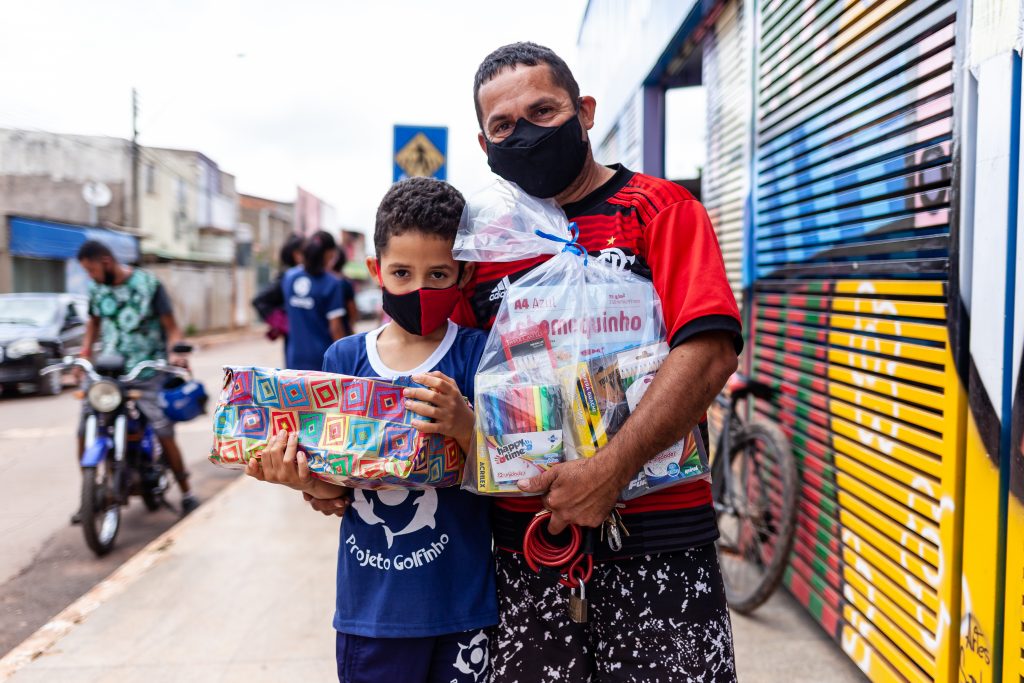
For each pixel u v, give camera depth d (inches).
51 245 666.2
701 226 54.1
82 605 125.8
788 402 115.9
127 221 853.8
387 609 57.4
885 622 85.3
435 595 57.7
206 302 1033.5
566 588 56.2
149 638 113.8
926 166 77.2
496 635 60.2
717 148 155.6
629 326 53.9
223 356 687.7
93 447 157.8
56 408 359.9
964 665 69.2
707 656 54.9
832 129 99.3
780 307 119.0
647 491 53.3
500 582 60.4
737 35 141.6
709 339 50.5
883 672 86.0
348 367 61.9
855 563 93.4
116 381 160.9
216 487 220.5
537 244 55.9
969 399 68.2
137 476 178.1
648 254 55.4
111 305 172.2
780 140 118.3
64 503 200.2
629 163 227.8
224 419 56.1
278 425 55.6
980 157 66.9
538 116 57.2
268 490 200.8
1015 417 61.8
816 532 106.0
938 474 73.5
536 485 52.0
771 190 122.6
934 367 75.0
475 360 60.1
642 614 55.1
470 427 55.1
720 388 50.9
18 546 167.5
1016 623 61.7
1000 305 63.9
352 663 58.9
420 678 58.6
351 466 53.9
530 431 52.5
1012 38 62.2
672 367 50.3
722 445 126.6
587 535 54.1
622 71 240.2
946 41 73.2
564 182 57.7
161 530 179.5
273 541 157.9
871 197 88.7
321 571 140.8
